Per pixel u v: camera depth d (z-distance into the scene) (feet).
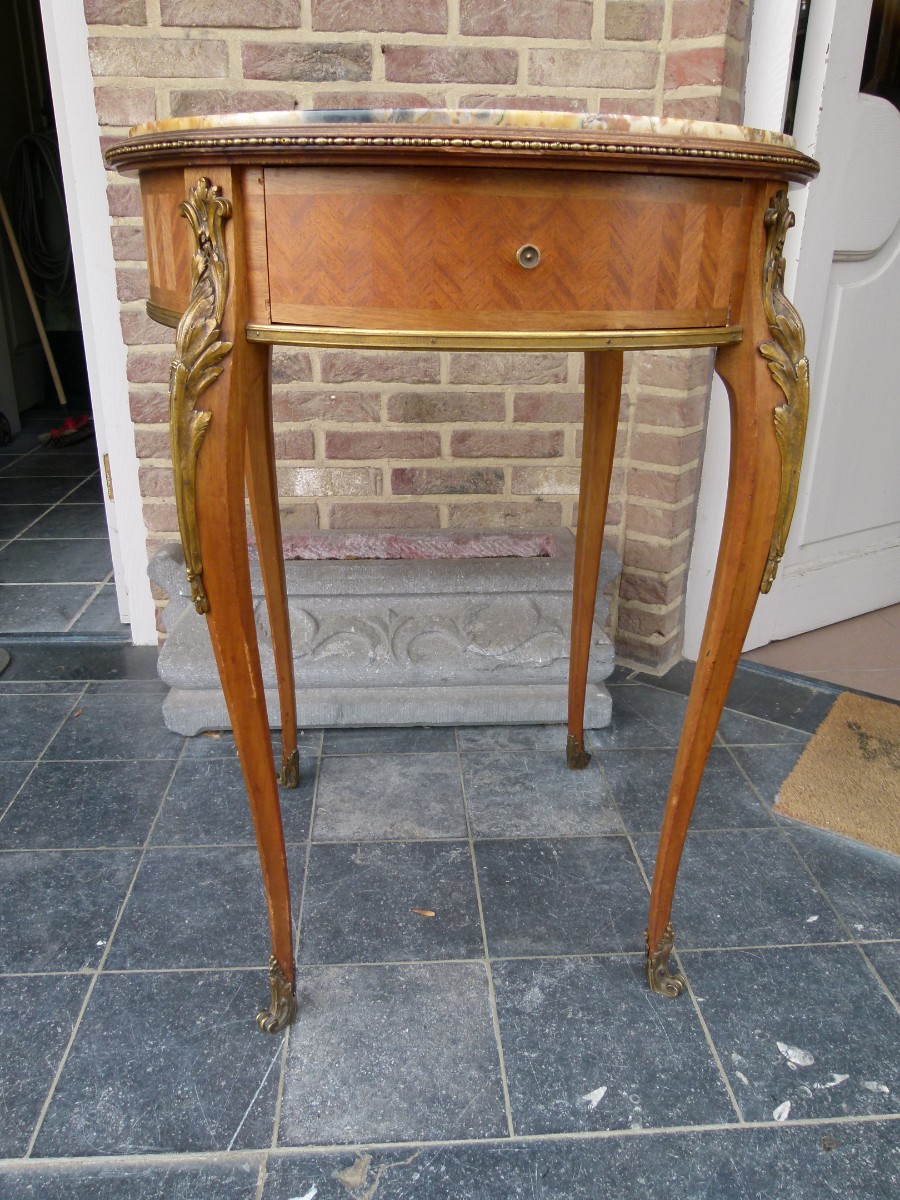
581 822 4.33
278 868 3.01
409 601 5.27
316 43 4.65
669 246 2.45
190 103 4.73
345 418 5.35
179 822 4.30
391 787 4.59
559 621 5.21
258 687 2.78
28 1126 2.84
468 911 3.76
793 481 2.73
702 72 4.68
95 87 4.69
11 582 7.14
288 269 2.42
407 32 4.65
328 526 5.62
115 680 5.65
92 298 5.23
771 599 6.14
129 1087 2.97
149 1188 2.66
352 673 4.96
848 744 5.04
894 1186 2.69
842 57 4.90
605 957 3.53
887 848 4.16
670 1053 3.12
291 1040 3.15
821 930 3.69
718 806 4.48
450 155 2.20
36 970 3.43
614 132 2.21
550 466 5.57
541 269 2.40
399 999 3.32
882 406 6.16
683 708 5.40
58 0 4.66
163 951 3.53
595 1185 2.68
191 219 2.39
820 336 5.60
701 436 5.48
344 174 2.31
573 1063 3.08
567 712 5.04
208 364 2.43
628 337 2.49
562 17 4.67
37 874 3.94
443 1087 2.99
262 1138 2.81
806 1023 3.25
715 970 3.48
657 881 3.24
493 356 5.26
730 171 2.40
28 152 12.10
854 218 5.41
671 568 5.58
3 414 11.28
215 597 2.63
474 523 5.68
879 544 6.68
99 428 5.81
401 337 2.43
